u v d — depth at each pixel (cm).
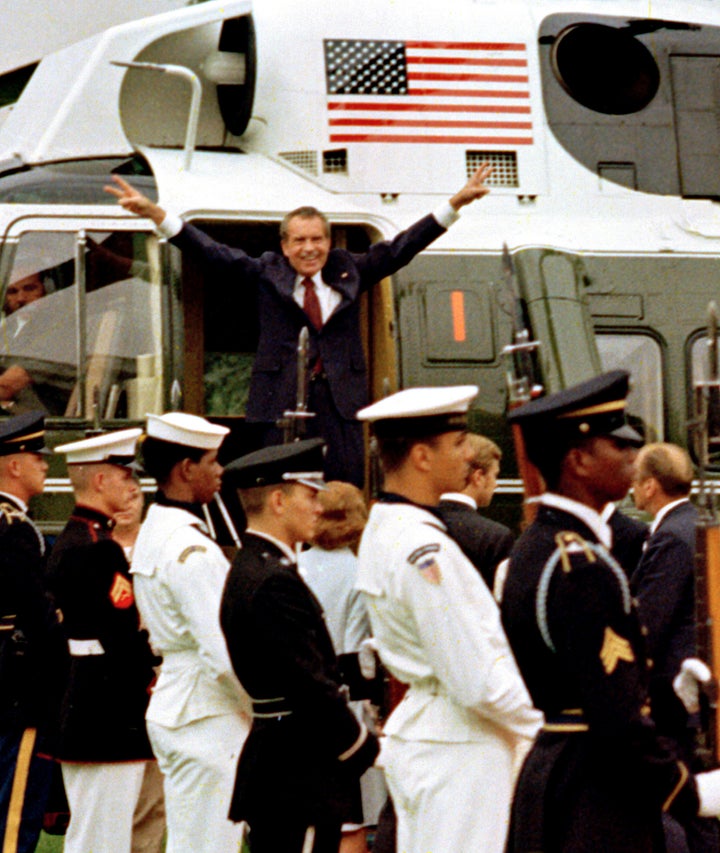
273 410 1584
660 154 1977
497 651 900
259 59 1883
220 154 1888
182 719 1211
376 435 958
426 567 905
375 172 1880
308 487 1058
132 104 1911
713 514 1053
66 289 1775
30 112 1942
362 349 1616
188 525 1222
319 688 1005
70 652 1341
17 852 1373
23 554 1363
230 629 1029
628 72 1989
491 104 1925
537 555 867
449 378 1852
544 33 1959
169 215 1573
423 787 923
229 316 1877
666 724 1230
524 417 883
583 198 1942
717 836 1211
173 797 1220
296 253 1584
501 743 922
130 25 1905
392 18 1914
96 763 1318
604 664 830
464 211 1895
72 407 1761
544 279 1866
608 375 880
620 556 1365
